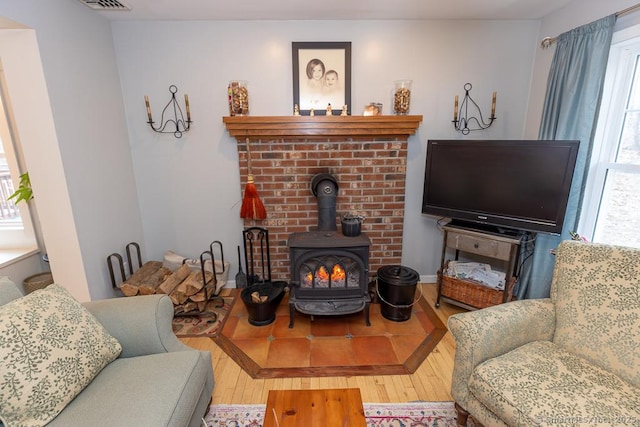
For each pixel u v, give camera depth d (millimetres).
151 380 1262
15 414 1046
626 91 1955
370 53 2607
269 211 2814
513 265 2248
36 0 1784
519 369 1310
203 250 2975
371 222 2861
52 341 1155
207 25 2535
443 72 2656
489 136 2779
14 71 1827
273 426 1113
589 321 1420
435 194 2555
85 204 2168
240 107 2525
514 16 2506
